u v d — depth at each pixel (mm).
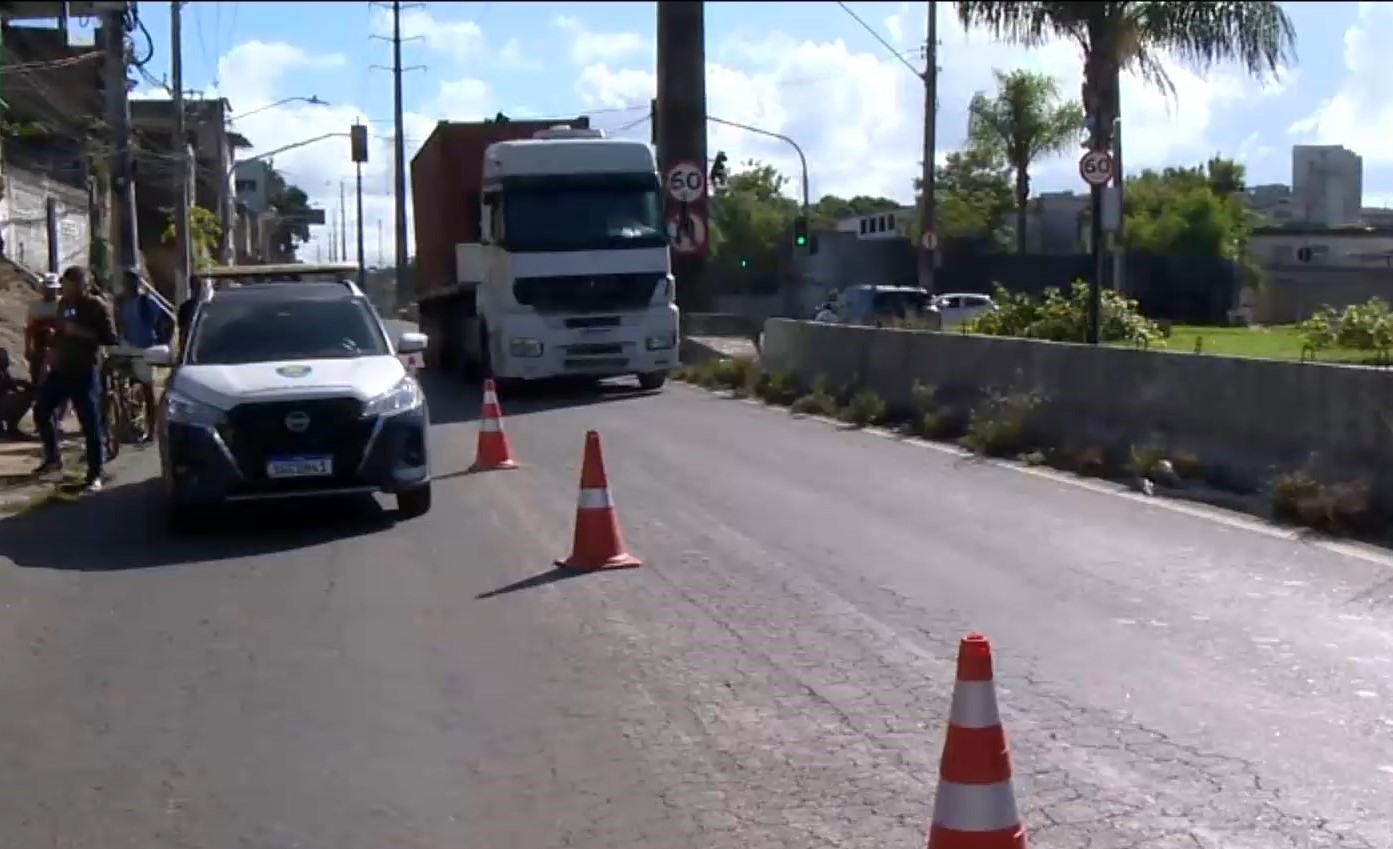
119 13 20781
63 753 7086
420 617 9547
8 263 32938
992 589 9898
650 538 11945
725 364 26969
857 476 15086
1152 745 6758
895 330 20578
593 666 8320
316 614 9719
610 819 6074
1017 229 64938
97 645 9086
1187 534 11617
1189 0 27828
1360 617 8922
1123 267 37719
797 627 9039
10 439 19328
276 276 17500
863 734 7047
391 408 12617
